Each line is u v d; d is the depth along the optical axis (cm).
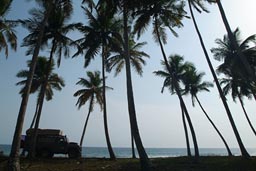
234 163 2120
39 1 2280
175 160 2552
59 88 3984
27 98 1733
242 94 4222
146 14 2631
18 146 1636
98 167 2094
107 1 2372
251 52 3244
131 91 2103
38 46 1877
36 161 2442
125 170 1964
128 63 2172
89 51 2961
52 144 2980
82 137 3934
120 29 3059
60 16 2934
